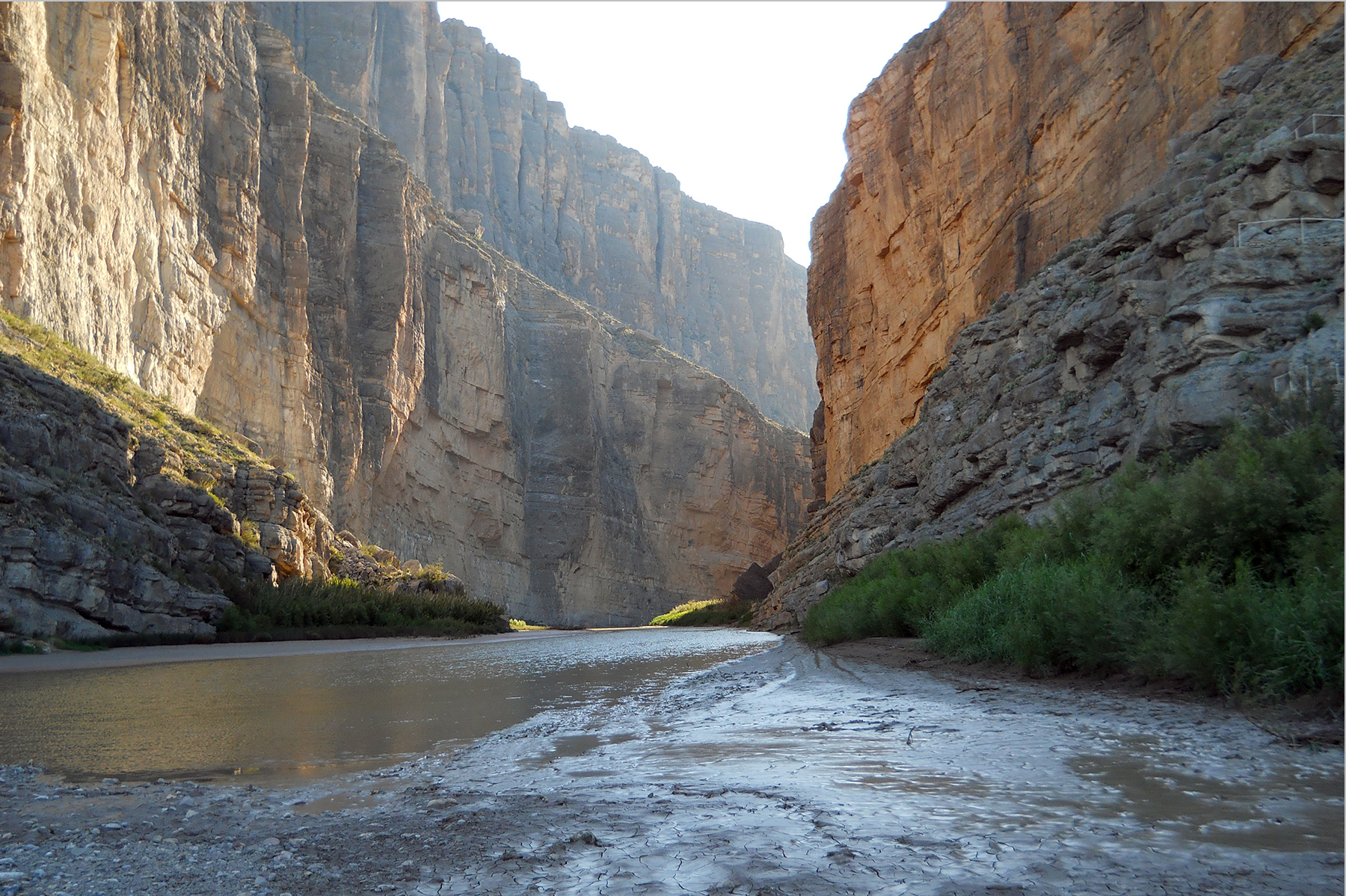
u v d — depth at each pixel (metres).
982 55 34.91
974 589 14.88
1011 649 10.37
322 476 56.28
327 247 63.31
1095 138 27.12
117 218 41.16
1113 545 10.17
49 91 36.56
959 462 24.77
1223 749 5.27
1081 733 6.05
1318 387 11.05
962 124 36.28
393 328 67.44
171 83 46.97
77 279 37.59
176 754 6.57
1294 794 4.19
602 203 171.38
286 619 33.06
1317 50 18.30
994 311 28.45
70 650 21.97
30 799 5.01
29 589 22.36
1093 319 18.98
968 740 6.03
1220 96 20.86
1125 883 3.02
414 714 8.83
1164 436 13.95
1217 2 21.86
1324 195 14.35
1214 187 15.73
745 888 3.12
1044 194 29.97
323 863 3.63
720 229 191.50
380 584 47.75
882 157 45.66
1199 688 7.21
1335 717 5.80
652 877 3.29
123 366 40.84
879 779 4.84
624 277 166.38
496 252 99.31
